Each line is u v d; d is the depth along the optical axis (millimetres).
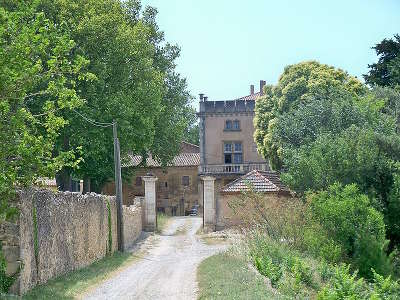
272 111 46250
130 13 47438
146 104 39531
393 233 29438
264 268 19938
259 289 15859
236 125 62188
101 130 35750
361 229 26031
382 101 37062
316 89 42562
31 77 13258
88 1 37594
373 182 30016
